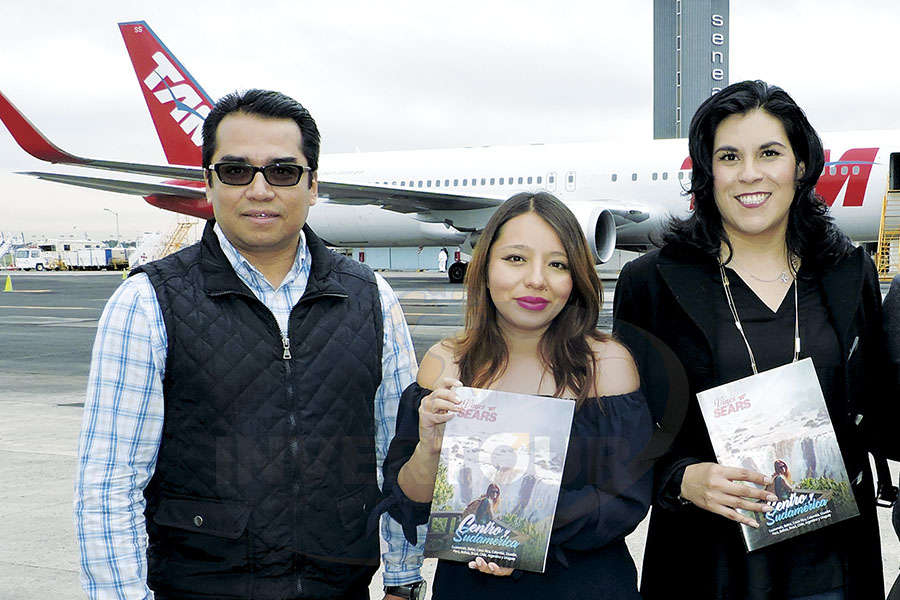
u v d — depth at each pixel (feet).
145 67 71.97
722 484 5.47
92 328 44.91
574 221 5.54
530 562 5.19
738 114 5.99
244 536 5.42
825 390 5.87
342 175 69.82
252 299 5.54
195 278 5.53
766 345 5.93
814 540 5.85
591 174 59.82
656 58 268.00
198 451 5.43
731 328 6.01
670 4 262.47
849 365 5.94
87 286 96.02
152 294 5.41
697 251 6.23
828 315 5.97
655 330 6.35
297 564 5.55
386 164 68.23
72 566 10.87
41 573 10.64
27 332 42.96
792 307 6.09
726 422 5.66
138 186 56.59
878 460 6.60
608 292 41.22
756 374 5.70
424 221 63.82
